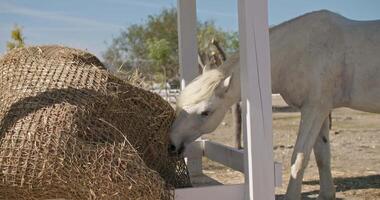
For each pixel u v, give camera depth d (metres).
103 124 3.03
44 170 2.75
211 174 6.63
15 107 2.98
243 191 3.39
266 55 3.20
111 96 3.18
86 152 2.83
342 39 4.34
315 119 4.23
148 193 2.90
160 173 3.84
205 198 3.35
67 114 2.89
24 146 2.80
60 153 2.77
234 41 24.19
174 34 29.52
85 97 3.05
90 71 3.24
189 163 5.15
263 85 3.21
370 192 5.41
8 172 2.79
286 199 4.16
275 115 17.97
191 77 5.07
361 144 9.96
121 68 3.78
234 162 4.07
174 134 3.88
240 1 3.23
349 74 4.35
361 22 4.52
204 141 5.08
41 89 3.07
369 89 4.32
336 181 6.06
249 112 3.21
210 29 21.92
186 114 3.93
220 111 4.00
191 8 5.05
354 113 18.53
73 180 2.79
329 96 4.29
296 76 4.26
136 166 2.91
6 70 3.35
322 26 4.33
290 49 4.25
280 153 8.77
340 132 12.13
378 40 4.34
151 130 3.62
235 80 3.99
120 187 2.83
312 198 5.15
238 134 7.55
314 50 4.25
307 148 4.18
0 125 2.96
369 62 4.30
